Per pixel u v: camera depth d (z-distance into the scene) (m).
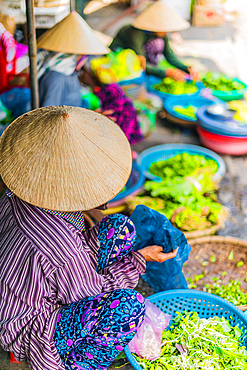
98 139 1.51
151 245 2.15
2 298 1.55
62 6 3.22
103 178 1.46
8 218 1.57
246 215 3.17
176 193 2.96
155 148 3.61
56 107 1.67
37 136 1.47
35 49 2.39
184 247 2.13
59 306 1.67
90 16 9.02
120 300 1.57
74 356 1.61
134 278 1.80
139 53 4.23
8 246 1.53
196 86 4.82
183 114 4.37
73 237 1.55
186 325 2.02
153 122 4.08
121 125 3.20
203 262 2.55
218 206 3.01
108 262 1.83
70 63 2.94
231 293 2.33
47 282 1.53
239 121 3.86
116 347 1.62
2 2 2.87
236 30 9.34
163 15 3.86
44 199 1.41
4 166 1.49
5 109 3.09
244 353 1.90
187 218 2.85
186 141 4.20
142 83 4.39
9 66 3.00
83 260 1.56
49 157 1.43
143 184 3.10
